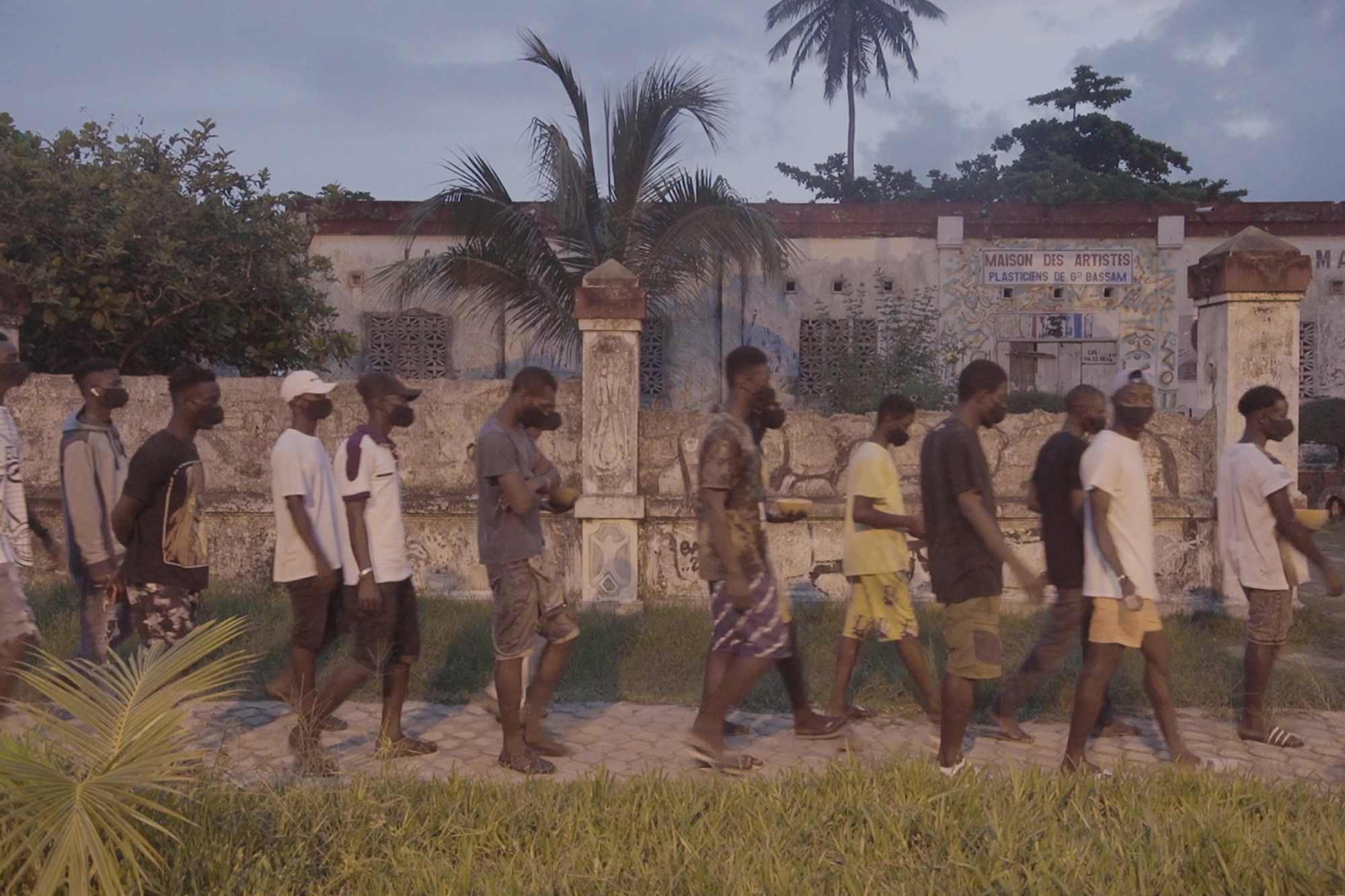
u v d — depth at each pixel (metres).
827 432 7.75
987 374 4.33
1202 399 7.83
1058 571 4.98
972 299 16.98
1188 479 7.61
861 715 5.39
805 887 3.06
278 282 10.44
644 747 4.91
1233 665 6.11
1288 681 5.75
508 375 16.41
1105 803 3.71
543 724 5.27
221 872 3.03
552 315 14.20
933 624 6.88
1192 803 3.71
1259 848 3.20
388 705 4.78
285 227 10.52
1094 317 17.00
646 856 3.37
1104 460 4.34
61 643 6.21
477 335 16.39
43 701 4.93
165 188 9.55
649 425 7.68
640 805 3.74
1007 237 16.95
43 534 5.01
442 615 6.94
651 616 7.18
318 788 3.71
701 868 3.18
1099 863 3.18
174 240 9.56
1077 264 16.98
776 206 16.81
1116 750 4.95
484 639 6.45
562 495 5.01
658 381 16.62
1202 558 7.46
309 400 4.74
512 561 4.53
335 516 4.80
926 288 16.98
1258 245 7.35
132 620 4.93
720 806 3.66
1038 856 3.20
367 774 4.02
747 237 13.40
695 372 16.66
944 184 32.41
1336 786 4.24
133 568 4.75
